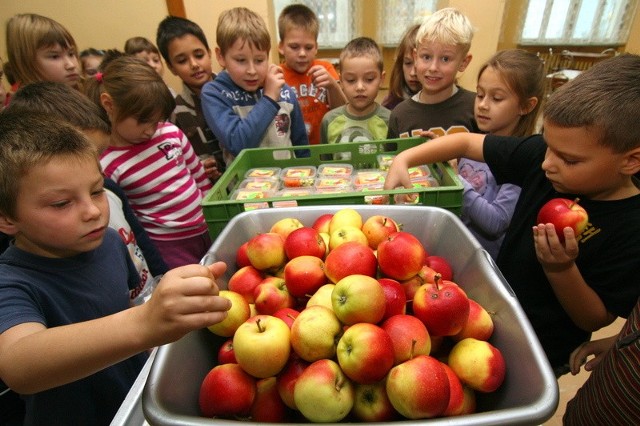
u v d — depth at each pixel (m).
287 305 0.62
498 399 0.49
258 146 1.48
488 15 2.78
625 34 3.25
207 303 0.41
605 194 0.67
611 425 0.54
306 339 0.48
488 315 0.55
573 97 0.57
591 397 0.59
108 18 2.62
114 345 0.42
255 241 0.69
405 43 1.96
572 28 3.28
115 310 0.80
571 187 0.63
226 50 1.48
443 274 0.66
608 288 0.68
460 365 0.50
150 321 0.42
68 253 0.69
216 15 2.58
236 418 0.49
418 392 0.42
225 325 0.56
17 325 0.51
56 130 0.57
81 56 2.21
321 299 0.56
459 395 0.48
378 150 1.24
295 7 1.92
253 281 0.66
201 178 1.56
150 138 1.27
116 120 1.17
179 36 1.79
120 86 1.12
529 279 0.83
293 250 0.67
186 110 1.89
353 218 0.74
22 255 0.64
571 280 0.65
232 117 1.48
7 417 0.78
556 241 0.60
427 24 1.43
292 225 0.76
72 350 0.43
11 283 0.59
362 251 0.61
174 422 0.39
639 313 0.53
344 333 0.48
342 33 3.42
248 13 1.49
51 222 0.57
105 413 0.77
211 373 0.50
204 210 0.85
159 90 1.17
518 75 1.15
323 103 2.09
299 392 0.45
